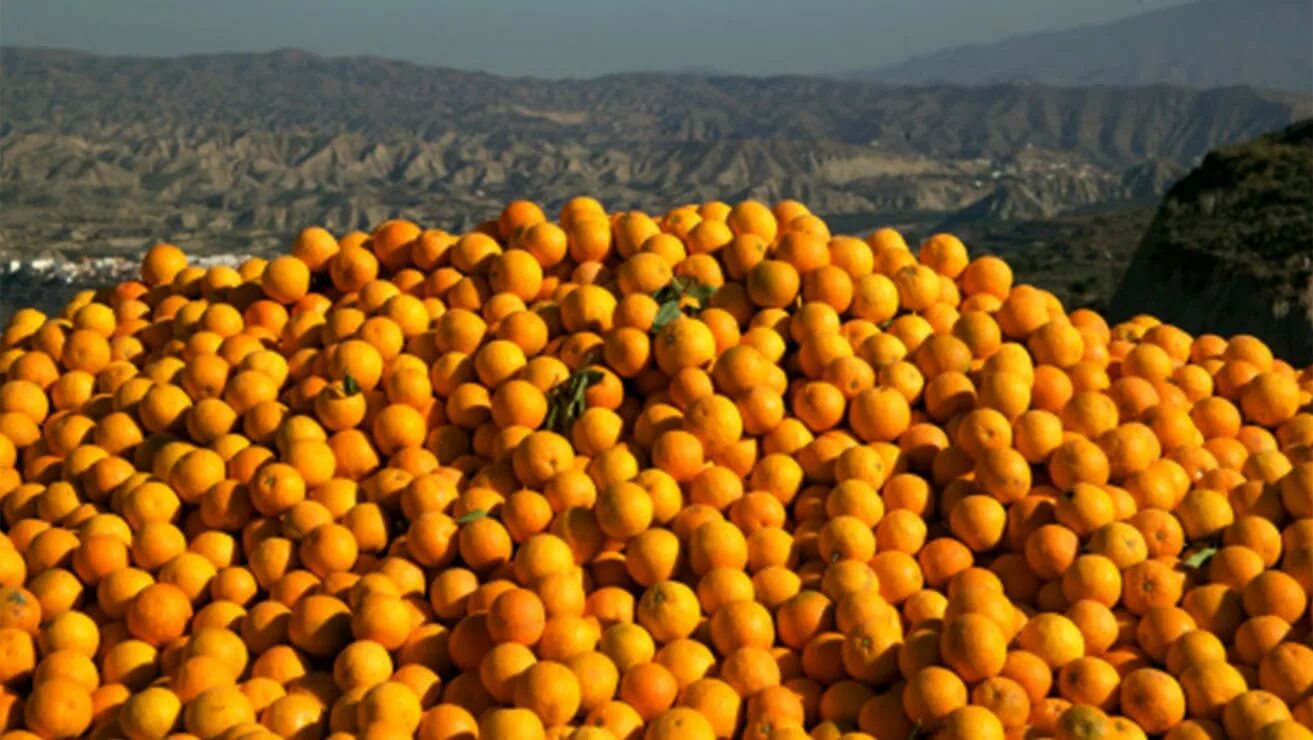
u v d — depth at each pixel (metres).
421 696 4.36
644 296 6.04
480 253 6.74
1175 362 6.61
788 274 6.17
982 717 3.95
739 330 6.14
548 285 6.71
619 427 5.58
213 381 6.04
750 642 4.48
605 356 5.83
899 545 4.96
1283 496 5.11
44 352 6.77
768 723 4.13
